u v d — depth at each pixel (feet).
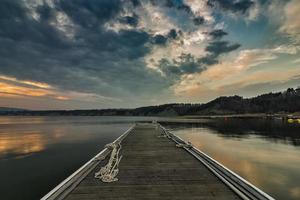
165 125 136.67
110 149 29.35
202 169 19.48
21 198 23.16
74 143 66.33
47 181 28.71
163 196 13.37
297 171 30.60
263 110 356.38
